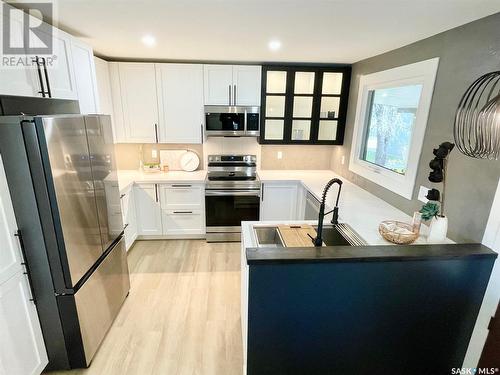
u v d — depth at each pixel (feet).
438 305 5.01
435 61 6.40
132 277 9.53
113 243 7.43
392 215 7.56
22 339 5.13
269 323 4.88
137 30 6.76
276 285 4.63
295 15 5.58
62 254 5.29
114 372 6.10
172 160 12.71
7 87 4.82
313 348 5.11
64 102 6.38
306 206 10.91
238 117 11.42
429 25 5.83
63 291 5.51
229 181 11.51
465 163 5.56
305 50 8.70
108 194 7.00
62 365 6.03
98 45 8.45
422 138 6.89
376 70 9.15
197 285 9.13
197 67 10.95
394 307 4.95
